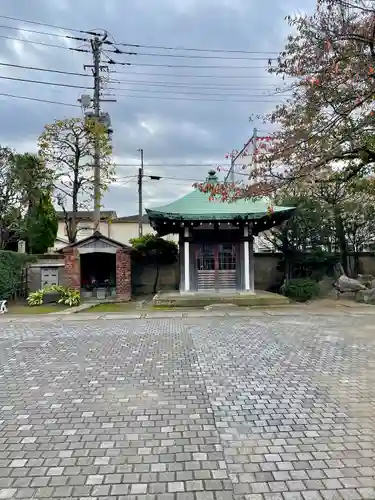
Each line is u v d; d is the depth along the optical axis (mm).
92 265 17984
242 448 3416
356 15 4715
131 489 2820
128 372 5785
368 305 14031
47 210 20203
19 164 17812
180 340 8188
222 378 5445
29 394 4852
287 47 5984
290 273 17828
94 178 18453
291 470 3051
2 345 7883
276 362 6273
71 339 8453
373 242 18375
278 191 6008
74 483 2904
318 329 9383
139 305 14672
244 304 14227
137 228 34031
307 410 4262
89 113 18453
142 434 3709
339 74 4621
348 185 9625
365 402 4488
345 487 2814
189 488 2822
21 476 3006
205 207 15188
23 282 16641
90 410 4316
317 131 5301
